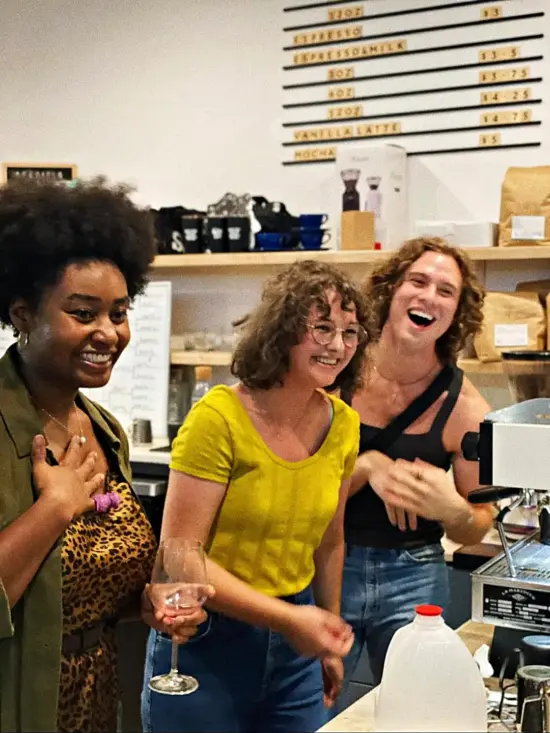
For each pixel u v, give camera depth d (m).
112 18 4.21
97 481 1.57
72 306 1.49
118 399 3.91
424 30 3.58
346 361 1.84
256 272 3.92
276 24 3.88
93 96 4.27
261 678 1.81
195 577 1.57
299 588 1.89
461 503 2.25
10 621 1.37
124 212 1.59
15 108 4.41
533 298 3.09
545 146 3.41
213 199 4.07
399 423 2.36
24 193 1.50
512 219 3.09
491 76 3.48
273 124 3.92
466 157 3.55
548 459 1.50
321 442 1.91
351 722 1.45
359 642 2.34
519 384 2.60
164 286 3.85
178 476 1.80
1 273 1.50
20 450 1.47
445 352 2.46
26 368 1.56
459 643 1.31
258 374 1.80
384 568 2.32
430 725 1.27
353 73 3.73
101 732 1.59
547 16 3.37
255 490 1.79
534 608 1.63
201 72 4.05
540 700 1.41
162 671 1.83
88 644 1.55
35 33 4.35
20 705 1.43
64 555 1.47
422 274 2.33
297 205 3.90
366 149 3.40
